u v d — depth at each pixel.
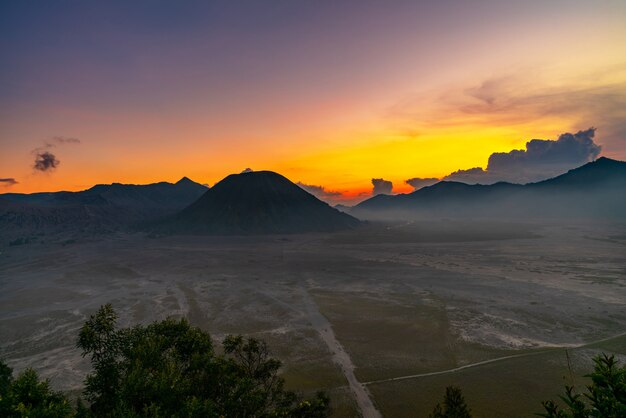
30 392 13.26
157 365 17.05
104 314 18.48
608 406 8.62
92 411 15.68
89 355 44.47
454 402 19.38
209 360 18.86
